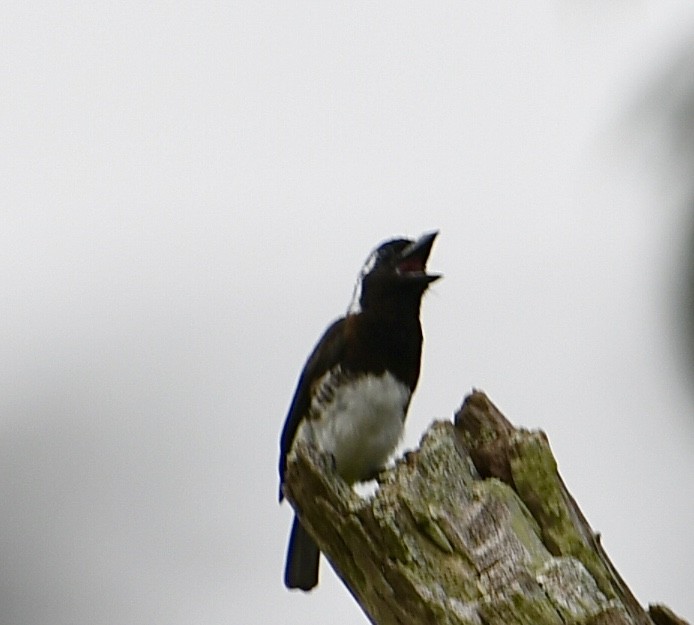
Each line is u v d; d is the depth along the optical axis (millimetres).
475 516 6996
